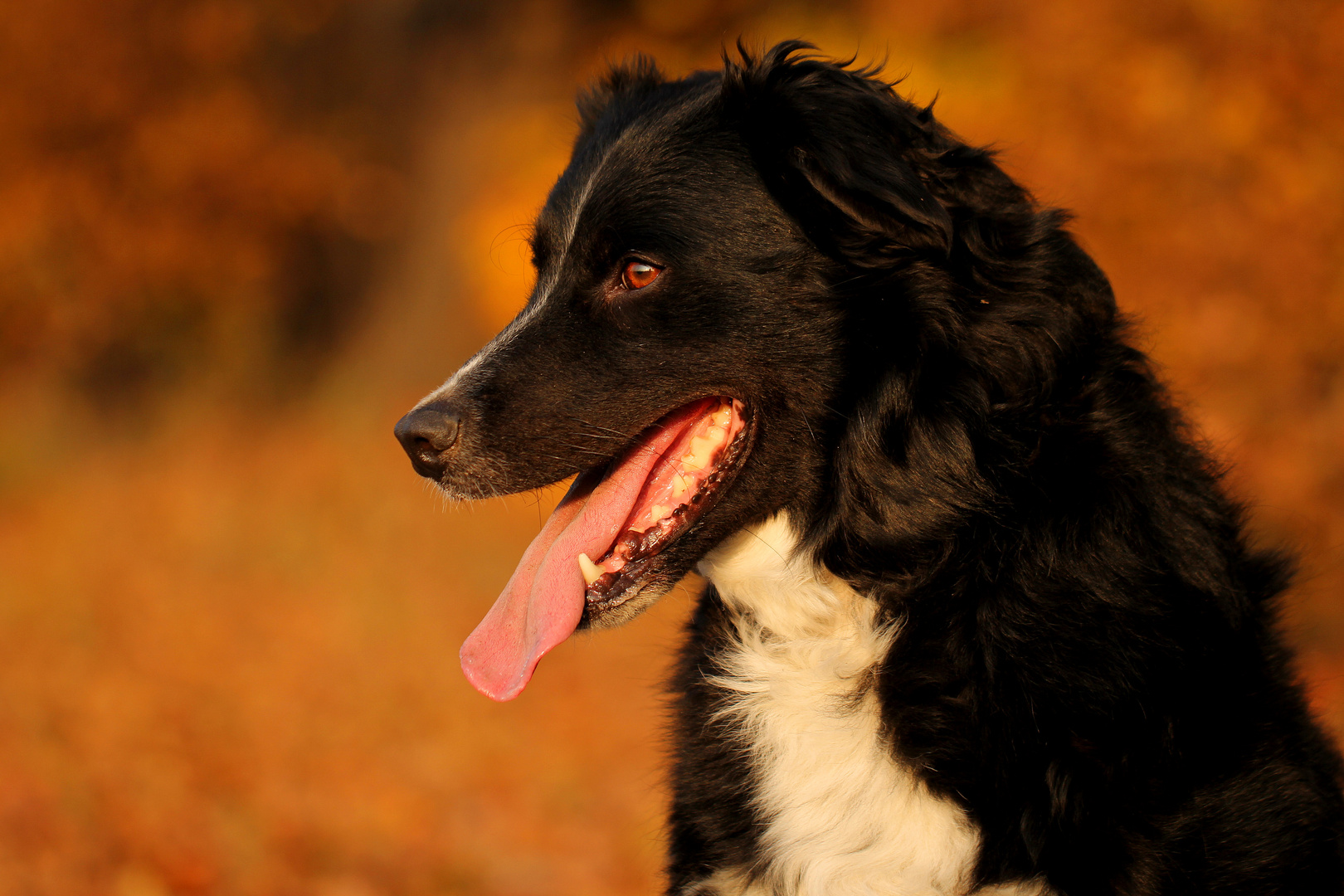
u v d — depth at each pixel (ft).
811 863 12.99
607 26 93.35
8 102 69.26
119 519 57.72
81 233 72.28
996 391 13.14
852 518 13.53
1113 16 33.47
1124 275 33.47
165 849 23.56
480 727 35.37
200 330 81.41
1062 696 12.30
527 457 14.17
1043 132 34.99
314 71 90.89
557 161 84.12
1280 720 12.73
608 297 14.44
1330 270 32.35
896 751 12.82
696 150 14.20
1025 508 12.92
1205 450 14.19
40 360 74.95
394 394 87.61
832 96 13.50
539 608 14.01
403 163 95.86
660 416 14.20
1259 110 32.07
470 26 94.27
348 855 25.03
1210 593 12.85
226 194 75.97
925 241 12.93
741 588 14.30
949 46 43.73
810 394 13.78
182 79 74.69
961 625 12.85
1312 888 12.15
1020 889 12.13
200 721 32.86
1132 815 11.91
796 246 13.76
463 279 95.04
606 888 24.76
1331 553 32.19
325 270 96.78
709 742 14.03
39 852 22.50
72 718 31.32
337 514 60.80
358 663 40.55
